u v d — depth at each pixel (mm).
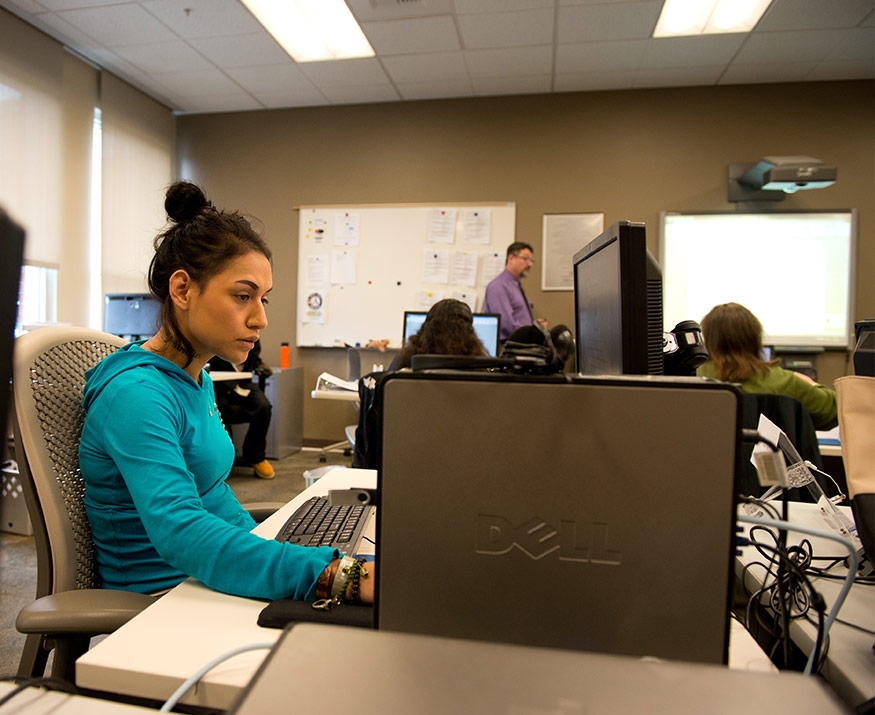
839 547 826
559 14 3018
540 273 4070
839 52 3389
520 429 427
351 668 348
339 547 754
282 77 3832
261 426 3494
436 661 354
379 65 3635
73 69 3531
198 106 4348
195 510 657
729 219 3857
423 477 443
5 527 2328
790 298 3822
